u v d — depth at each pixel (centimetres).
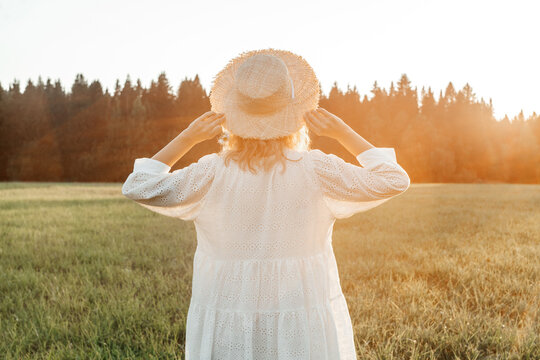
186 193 162
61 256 667
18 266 627
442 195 2333
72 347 346
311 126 167
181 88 7381
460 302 439
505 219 1143
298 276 164
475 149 7450
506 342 341
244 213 165
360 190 160
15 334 355
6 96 6900
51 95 7019
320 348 164
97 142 6762
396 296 456
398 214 1324
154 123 7006
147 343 349
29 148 6366
